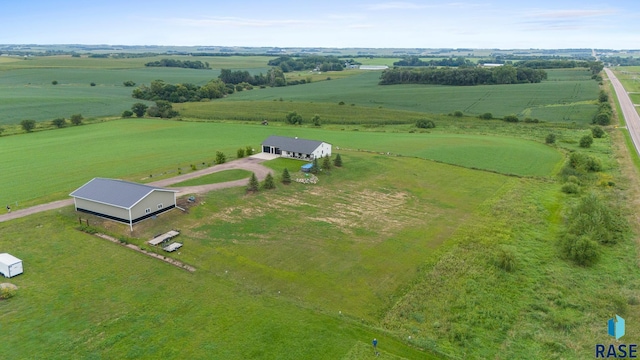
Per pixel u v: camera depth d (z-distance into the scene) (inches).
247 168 2874.0
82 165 2977.4
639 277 1582.2
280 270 1596.9
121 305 1352.1
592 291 1487.5
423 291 1475.1
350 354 1153.4
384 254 1739.7
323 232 1932.8
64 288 1441.9
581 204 2090.3
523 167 3107.8
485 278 1563.7
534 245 1847.9
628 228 2012.8
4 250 1694.1
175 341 1190.3
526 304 1406.3
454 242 1861.5
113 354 1135.6
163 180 2596.0
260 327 1259.2
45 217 2022.6
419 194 2486.5
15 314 1294.3
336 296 1440.7
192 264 1624.0
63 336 1202.0
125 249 1728.6
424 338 1232.2
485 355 1166.3
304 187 2529.5
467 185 2672.2
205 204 2203.5
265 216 2097.7
